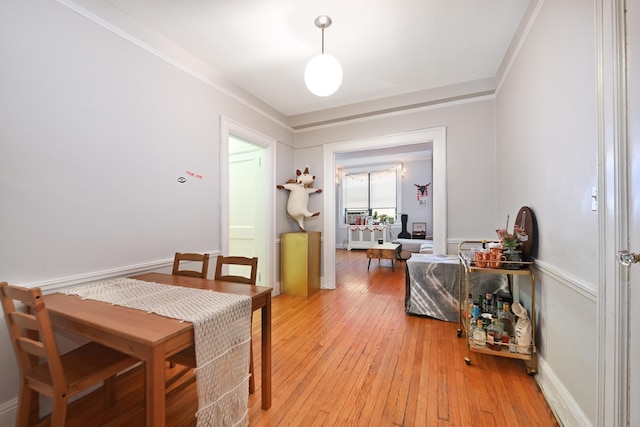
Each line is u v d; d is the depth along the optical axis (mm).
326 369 1893
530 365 1820
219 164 2762
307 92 3244
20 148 1435
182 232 2357
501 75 2672
